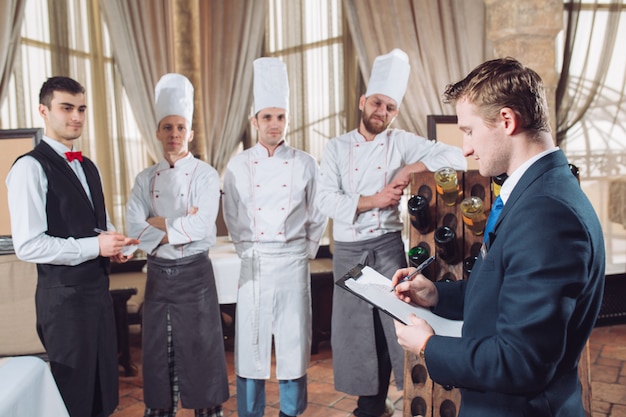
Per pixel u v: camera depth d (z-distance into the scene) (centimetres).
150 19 507
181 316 270
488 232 124
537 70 460
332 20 534
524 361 102
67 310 227
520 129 115
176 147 278
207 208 269
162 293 271
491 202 218
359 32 515
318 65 538
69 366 227
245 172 287
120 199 526
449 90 124
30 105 489
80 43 506
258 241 283
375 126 281
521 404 112
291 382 287
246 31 520
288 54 536
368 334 273
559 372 112
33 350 292
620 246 523
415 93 506
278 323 283
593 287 107
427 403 219
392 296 148
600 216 523
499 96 113
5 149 311
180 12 508
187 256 270
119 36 505
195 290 271
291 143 542
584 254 103
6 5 460
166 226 264
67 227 230
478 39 500
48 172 228
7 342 289
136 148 531
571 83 508
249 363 283
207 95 524
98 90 514
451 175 212
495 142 116
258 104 283
